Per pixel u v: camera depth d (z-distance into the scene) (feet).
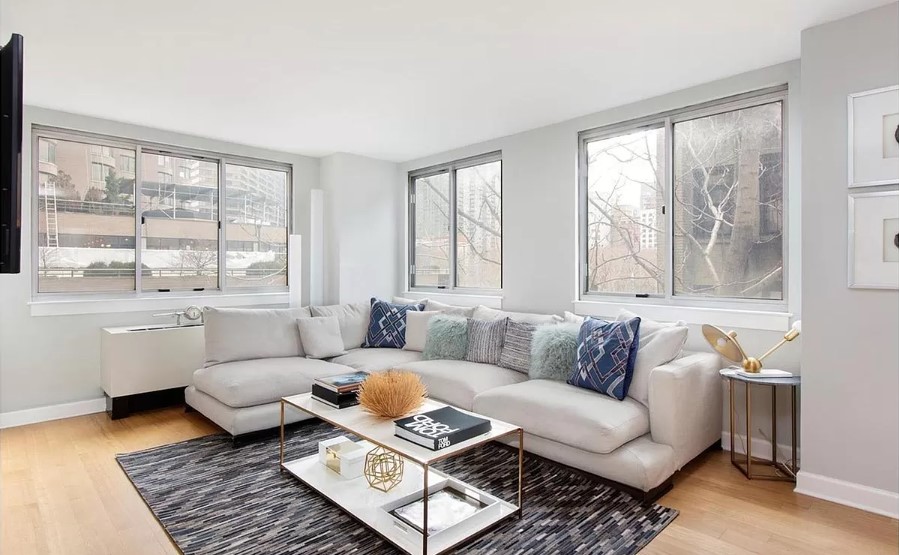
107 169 13.33
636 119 11.85
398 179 18.26
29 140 12.07
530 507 7.83
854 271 7.80
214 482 8.73
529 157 13.94
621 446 8.29
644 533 7.08
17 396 11.95
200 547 6.73
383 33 8.25
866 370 7.75
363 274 17.28
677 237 11.35
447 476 8.57
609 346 9.43
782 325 9.48
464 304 15.80
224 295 15.25
